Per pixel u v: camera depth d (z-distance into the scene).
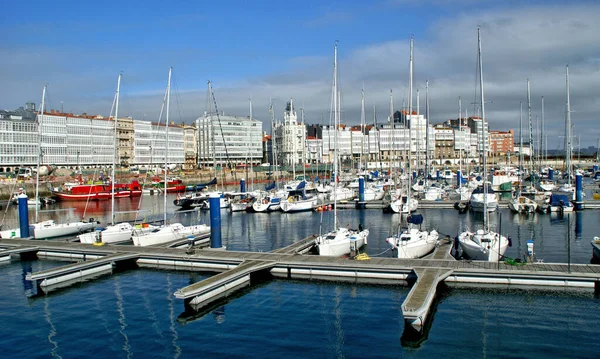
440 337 24.75
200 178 153.38
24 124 151.75
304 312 28.70
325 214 73.69
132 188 117.19
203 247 47.94
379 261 35.78
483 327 25.86
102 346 24.50
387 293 31.59
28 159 153.00
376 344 24.09
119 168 166.38
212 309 29.59
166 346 24.34
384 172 135.25
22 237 52.56
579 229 54.66
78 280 36.53
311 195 89.19
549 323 26.19
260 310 29.23
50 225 56.06
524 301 29.30
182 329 26.55
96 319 28.39
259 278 35.72
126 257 40.09
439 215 68.75
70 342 25.09
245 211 79.38
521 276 31.59
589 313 27.31
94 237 49.25
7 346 24.69
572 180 118.88
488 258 36.03
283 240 52.84
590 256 41.16
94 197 109.69
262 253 39.78
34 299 32.44
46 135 159.25
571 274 30.80
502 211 70.44
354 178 114.50
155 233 48.28
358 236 44.94
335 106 52.41
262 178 164.00
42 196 112.94
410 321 25.55
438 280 30.39
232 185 146.88
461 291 31.28
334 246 41.16
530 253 34.72
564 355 22.64
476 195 71.50
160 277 37.00
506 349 23.30
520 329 25.52
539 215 65.88
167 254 40.56
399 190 81.06
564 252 42.84
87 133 174.25
